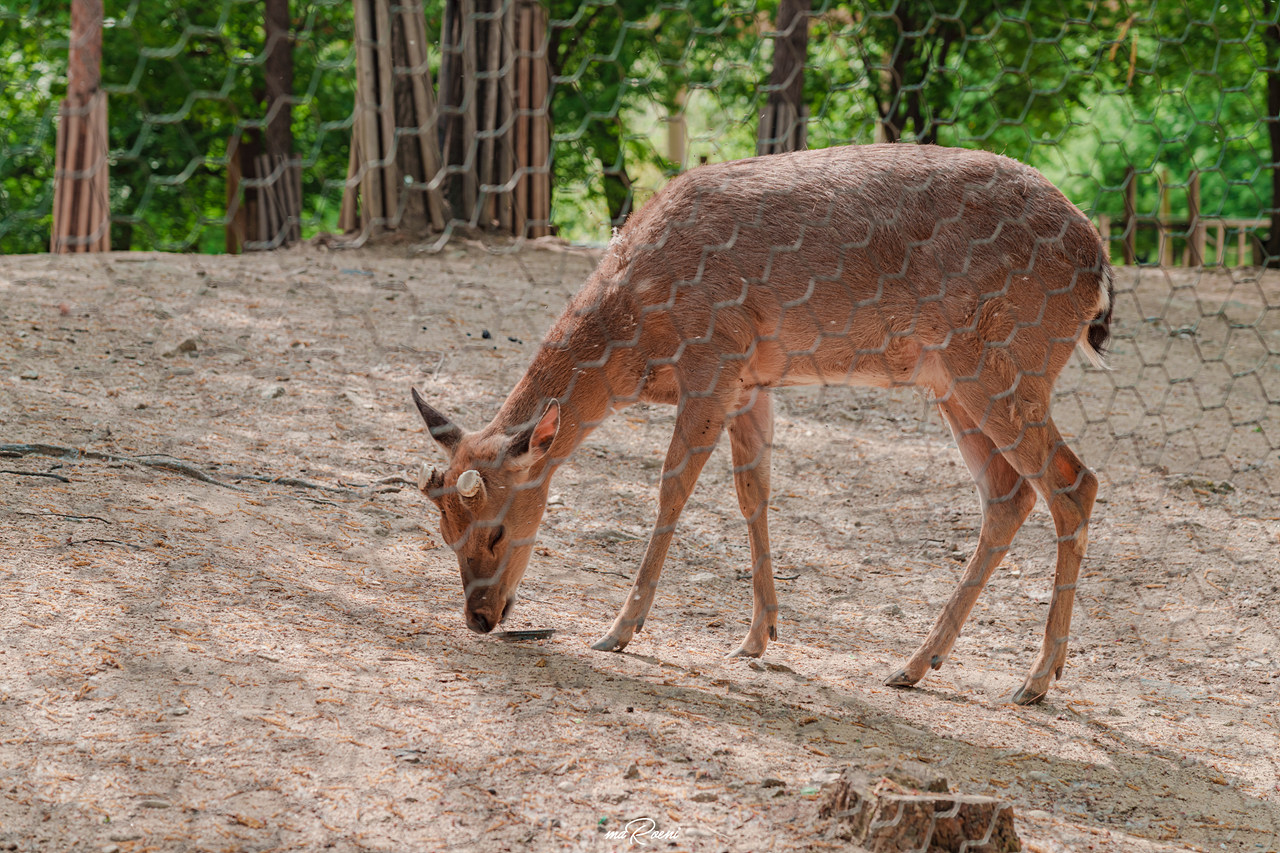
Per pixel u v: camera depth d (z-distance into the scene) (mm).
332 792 3443
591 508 7266
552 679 4516
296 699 3986
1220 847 3832
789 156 5234
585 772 3732
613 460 8133
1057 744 4559
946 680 5250
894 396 10508
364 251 14992
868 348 5094
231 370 8758
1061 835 3742
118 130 17422
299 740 3713
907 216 5000
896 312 5023
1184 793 4227
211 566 5109
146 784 3365
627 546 6746
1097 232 5305
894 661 5445
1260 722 4996
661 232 5055
